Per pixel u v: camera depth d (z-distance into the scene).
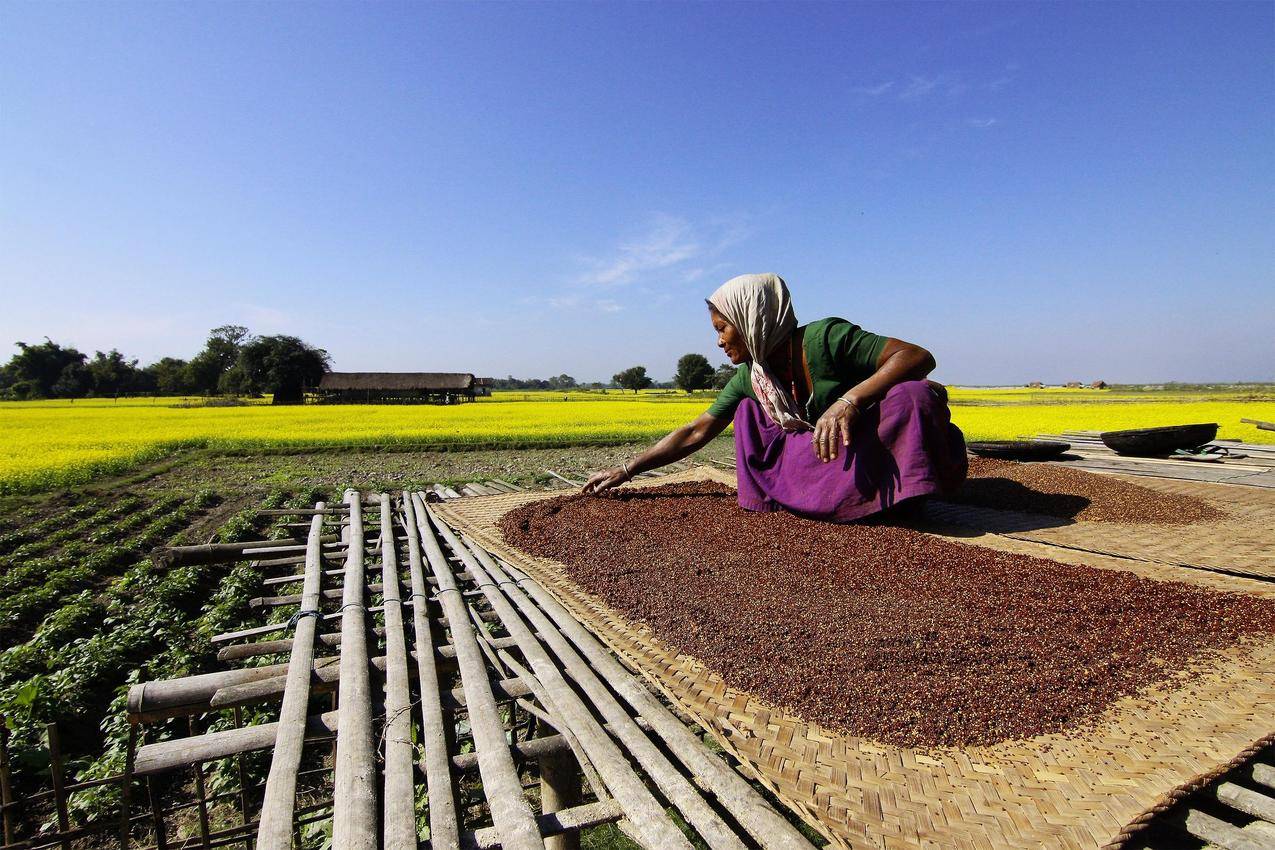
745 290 4.07
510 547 4.16
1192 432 6.94
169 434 23.64
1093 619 2.40
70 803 3.88
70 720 4.59
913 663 2.14
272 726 2.22
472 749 3.94
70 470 15.09
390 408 42.53
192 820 3.89
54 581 7.25
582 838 3.62
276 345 64.12
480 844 1.55
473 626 3.06
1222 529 3.77
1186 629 2.32
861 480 3.79
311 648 2.80
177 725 4.57
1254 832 1.45
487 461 16.50
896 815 1.49
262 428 25.55
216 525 10.30
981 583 2.77
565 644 2.72
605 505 4.78
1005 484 5.03
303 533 6.45
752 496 4.35
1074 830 1.41
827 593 2.80
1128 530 3.78
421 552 4.43
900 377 3.69
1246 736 1.71
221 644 5.54
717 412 4.98
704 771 1.76
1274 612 2.42
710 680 2.21
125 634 5.70
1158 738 1.73
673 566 3.31
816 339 3.95
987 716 1.84
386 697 2.39
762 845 1.46
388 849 1.52
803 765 1.71
